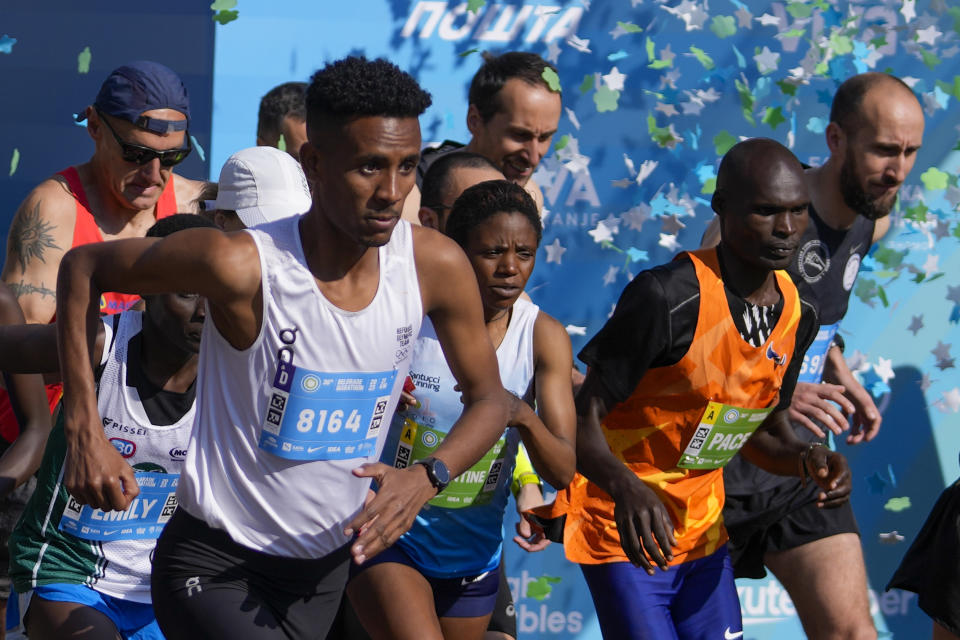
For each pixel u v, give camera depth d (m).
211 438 6.91
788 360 10.32
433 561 9.40
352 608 9.96
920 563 12.06
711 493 10.79
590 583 10.73
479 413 7.08
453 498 9.28
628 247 14.69
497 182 9.33
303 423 6.74
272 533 7.11
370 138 6.10
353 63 6.16
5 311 9.64
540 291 14.61
